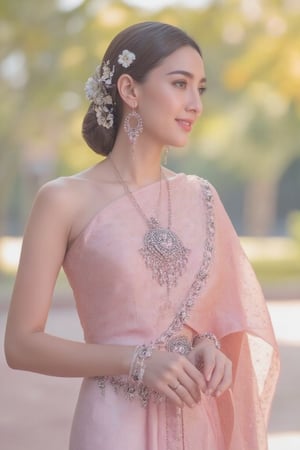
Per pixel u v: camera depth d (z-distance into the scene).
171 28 3.27
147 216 3.23
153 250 3.16
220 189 47.44
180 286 3.19
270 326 3.39
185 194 3.32
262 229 41.38
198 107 3.23
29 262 3.17
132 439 3.15
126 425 3.15
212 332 3.32
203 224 3.31
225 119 32.59
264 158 35.62
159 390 3.04
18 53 18.67
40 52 18.42
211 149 37.34
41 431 7.77
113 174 3.32
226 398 3.34
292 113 31.77
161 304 3.16
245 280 3.39
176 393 3.05
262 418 3.44
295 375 10.26
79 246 3.19
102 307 3.17
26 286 3.16
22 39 18.00
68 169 37.16
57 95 20.33
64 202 3.20
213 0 17.41
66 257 3.26
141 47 3.23
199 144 37.00
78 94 20.61
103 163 3.36
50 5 17.75
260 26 17.56
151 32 3.25
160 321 3.16
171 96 3.21
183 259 3.21
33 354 3.13
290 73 16.75
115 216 3.20
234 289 3.37
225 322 3.33
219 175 45.47
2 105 22.73
